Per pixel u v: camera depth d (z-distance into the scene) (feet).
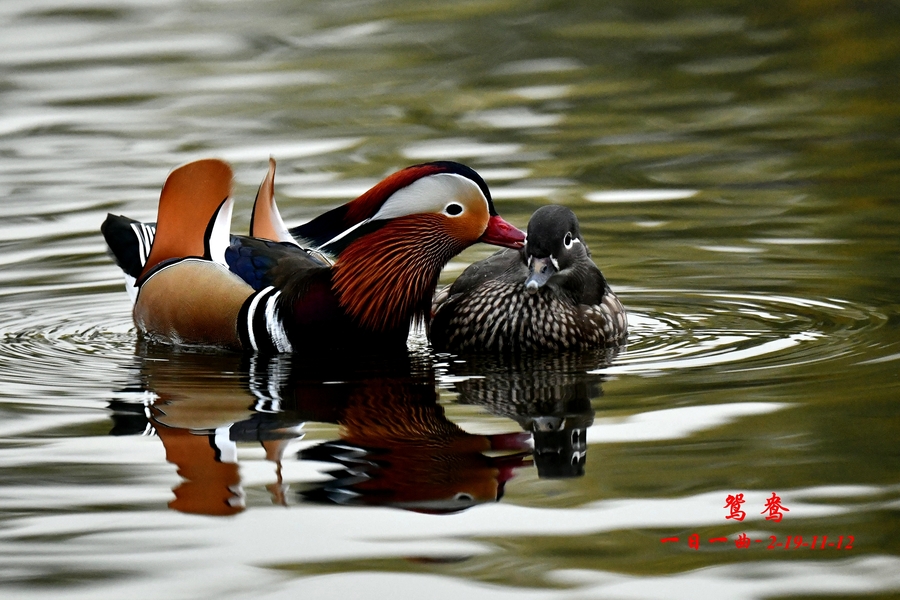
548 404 33.14
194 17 99.19
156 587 23.32
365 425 31.58
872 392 32.63
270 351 39.73
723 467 27.94
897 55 81.97
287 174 61.11
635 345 39.47
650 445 29.53
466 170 40.37
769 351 37.37
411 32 92.89
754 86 77.20
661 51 86.07
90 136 69.46
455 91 77.87
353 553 24.43
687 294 44.86
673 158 63.21
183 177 41.22
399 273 40.52
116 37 93.56
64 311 44.32
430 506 26.37
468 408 32.94
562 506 26.25
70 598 22.99
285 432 30.96
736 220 53.31
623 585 23.16
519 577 23.43
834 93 74.79
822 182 58.44
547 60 84.58
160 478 28.04
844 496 26.25
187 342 40.55
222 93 78.48
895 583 22.95
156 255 41.75
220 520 25.88
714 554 24.11
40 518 26.08
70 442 30.32
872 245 49.42
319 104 75.51
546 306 39.60
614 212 54.80
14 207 56.59
